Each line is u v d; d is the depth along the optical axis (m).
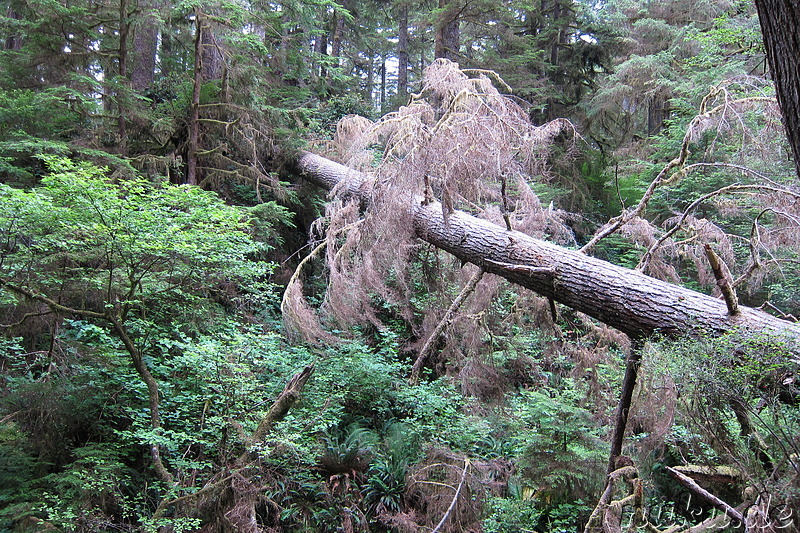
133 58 10.59
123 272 6.08
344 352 7.76
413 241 6.77
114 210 4.98
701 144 8.61
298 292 7.27
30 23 8.70
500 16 13.56
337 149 9.26
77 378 5.96
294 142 10.19
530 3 15.85
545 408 6.32
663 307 4.11
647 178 10.77
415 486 6.12
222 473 5.33
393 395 7.25
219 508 5.11
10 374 6.28
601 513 4.30
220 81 10.27
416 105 6.21
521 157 5.70
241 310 7.99
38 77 9.33
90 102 8.29
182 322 6.82
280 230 10.30
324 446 6.54
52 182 5.00
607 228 6.30
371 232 6.39
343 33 18.98
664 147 9.88
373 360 7.52
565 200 11.75
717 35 8.34
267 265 6.95
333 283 6.91
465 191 6.04
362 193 7.25
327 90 15.25
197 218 5.77
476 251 5.81
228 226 6.32
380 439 6.89
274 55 11.55
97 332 5.92
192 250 5.54
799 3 1.81
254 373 6.39
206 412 5.91
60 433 5.68
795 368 2.81
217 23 9.36
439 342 7.55
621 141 16.53
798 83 1.95
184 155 9.77
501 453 6.93
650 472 5.75
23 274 5.63
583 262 4.84
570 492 6.08
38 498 5.03
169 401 5.97
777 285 6.43
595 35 15.73
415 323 8.73
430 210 6.45
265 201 10.21
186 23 9.75
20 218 4.87
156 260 5.75
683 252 5.80
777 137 5.20
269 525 5.73
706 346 3.20
